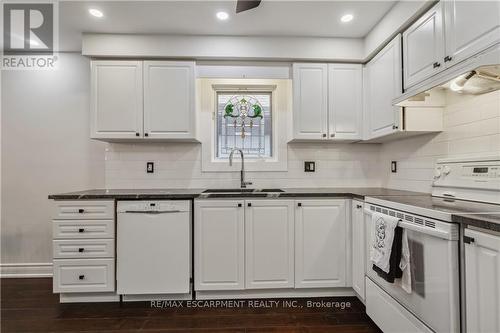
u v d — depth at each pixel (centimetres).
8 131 275
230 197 216
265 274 218
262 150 290
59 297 226
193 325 188
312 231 220
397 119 203
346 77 253
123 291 212
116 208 214
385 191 234
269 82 281
